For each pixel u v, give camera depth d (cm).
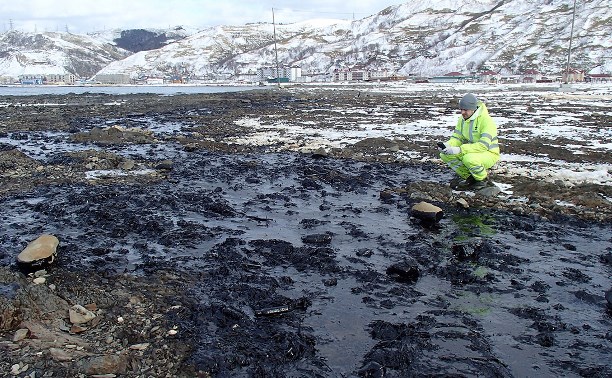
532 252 577
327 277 512
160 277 503
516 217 705
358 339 395
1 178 941
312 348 381
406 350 374
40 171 1009
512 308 445
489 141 877
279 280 502
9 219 690
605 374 346
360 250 577
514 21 15650
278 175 984
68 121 2120
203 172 1018
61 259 540
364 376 347
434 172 1011
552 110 2412
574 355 372
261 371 350
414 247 593
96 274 504
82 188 870
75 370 334
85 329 397
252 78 16275
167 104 3306
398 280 505
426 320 423
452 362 362
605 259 546
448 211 738
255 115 2380
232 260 551
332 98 3862
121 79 16200
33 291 431
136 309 435
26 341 365
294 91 5584
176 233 636
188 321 417
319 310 443
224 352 371
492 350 379
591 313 436
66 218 696
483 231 651
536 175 943
